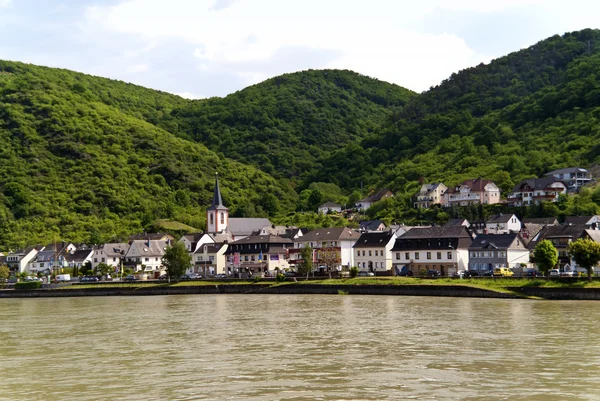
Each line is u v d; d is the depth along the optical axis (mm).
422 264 187250
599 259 137875
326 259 197750
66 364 70125
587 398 52500
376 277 167875
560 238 182625
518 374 60438
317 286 163625
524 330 85562
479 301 128125
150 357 72750
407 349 73500
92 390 58031
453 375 60500
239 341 82125
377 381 58719
